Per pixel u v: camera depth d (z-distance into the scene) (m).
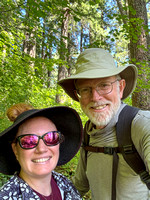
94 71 1.47
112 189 1.47
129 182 1.46
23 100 3.71
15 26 3.30
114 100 1.50
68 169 3.71
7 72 3.44
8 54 3.42
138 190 1.47
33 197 1.06
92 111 1.53
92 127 1.66
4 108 3.46
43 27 2.99
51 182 1.31
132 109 1.48
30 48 8.71
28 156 1.10
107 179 1.52
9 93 3.51
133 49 4.17
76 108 6.77
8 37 3.21
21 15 2.80
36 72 3.90
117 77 1.61
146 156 1.23
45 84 4.42
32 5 2.59
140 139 1.31
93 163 1.62
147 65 3.59
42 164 1.11
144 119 1.34
